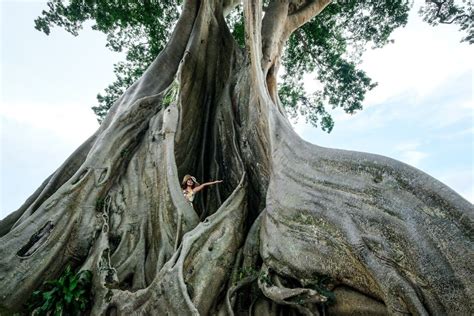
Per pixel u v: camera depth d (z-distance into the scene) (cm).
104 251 589
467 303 326
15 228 607
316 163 536
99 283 536
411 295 354
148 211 689
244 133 862
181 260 514
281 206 550
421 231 376
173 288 482
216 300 528
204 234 575
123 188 729
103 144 758
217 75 1054
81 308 517
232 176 843
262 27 1184
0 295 531
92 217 665
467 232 348
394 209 407
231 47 1122
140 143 813
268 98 763
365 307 438
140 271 599
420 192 397
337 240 450
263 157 779
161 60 1023
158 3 1437
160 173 714
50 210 638
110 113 910
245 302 536
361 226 429
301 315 488
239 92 945
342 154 508
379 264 393
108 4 1384
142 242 646
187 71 934
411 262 370
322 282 475
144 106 864
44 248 594
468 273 332
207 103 1000
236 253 602
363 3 1616
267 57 1083
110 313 504
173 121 779
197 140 920
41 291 546
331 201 479
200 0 1156
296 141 613
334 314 468
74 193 670
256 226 638
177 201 653
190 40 1012
